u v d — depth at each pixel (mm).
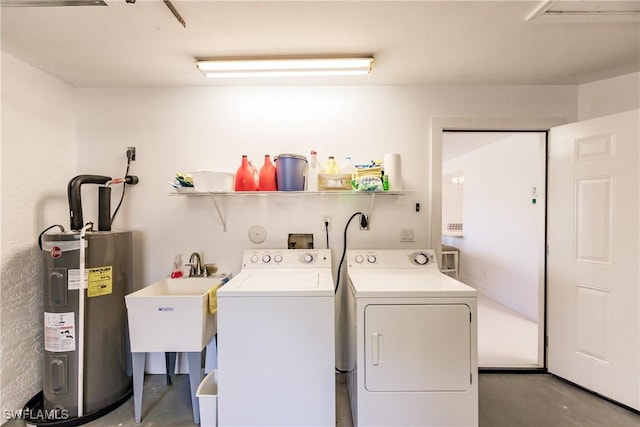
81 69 1854
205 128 2141
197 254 2098
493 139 3510
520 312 3279
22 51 1641
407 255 1993
